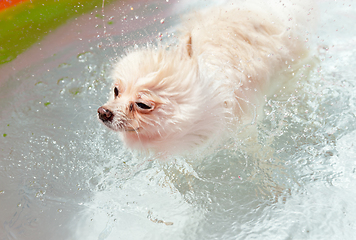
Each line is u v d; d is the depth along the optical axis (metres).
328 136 1.07
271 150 1.06
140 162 1.08
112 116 0.96
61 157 1.09
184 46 0.97
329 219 0.96
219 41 1.03
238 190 1.03
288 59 1.09
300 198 0.99
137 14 1.44
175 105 0.95
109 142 1.11
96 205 1.03
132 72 0.96
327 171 1.02
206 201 1.02
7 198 1.03
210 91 0.96
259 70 1.04
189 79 0.94
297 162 1.04
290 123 1.09
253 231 0.97
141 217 1.01
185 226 0.99
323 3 1.40
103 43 1.32
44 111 1.17
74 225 1.00
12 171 1.07
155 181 1.06
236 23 1.05
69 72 1.25
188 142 0.99
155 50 0.98
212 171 1.06
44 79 1.24
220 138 1.00
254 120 1.04
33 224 1.00
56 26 1.46
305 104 1.12
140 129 0.97
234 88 1.00
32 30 1.44
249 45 1.04
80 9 1.57
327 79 1.16
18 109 1.18
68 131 1.13
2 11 1.56
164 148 1.00
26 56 1.31
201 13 1.11
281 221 0.97
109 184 1.06
